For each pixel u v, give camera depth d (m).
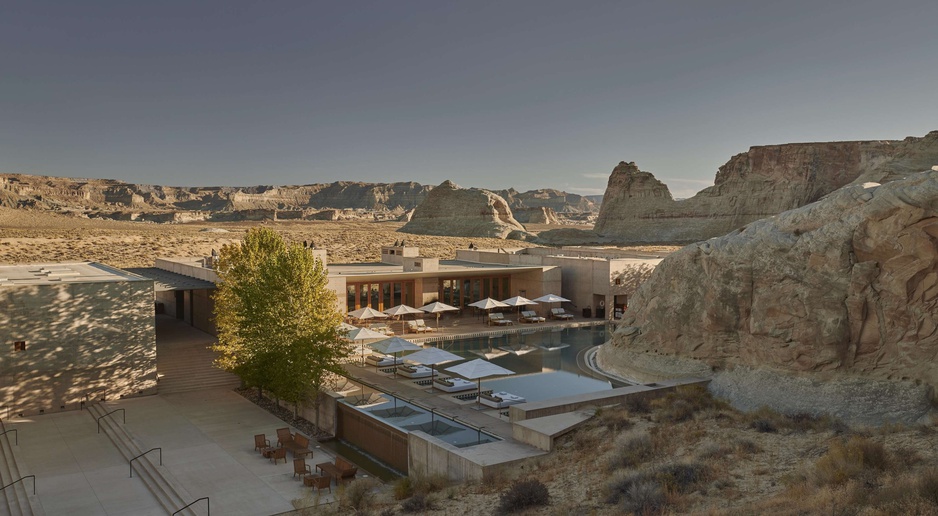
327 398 30.62
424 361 31.12
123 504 22.12
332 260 99.06
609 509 15.85
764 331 29.53
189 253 95.38
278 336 31.11
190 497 22.06
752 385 28.88
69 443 28.58
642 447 20.50
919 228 25.31
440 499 19.30
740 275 31.27
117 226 150.62
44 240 91.69
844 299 27.27
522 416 25.12
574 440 22.95
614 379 34.66
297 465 24.02
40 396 32.97
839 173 173.00
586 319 57.31
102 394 34.50
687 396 27.84
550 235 190.62
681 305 34.19
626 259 58.16
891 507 12.22
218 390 37.19
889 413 24.56
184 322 55.00
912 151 139.75
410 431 25.45
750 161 187.25
